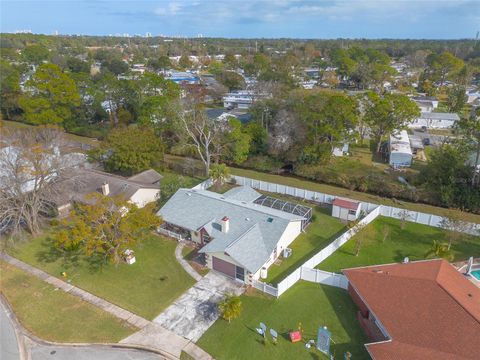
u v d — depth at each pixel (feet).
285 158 203.62
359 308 95.91
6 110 306.55
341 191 173.99
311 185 182.50
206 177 188.34
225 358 83.51
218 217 126.72
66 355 85.66
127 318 96.12
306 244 127.34
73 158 156.35
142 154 176.96
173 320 94.94
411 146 219.41
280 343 86.74
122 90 266.16
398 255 119.24
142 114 226.17
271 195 167.32
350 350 84.07
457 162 159.43
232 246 108.27
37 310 99.91
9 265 119.65
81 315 97.60
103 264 118.11
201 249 113.19
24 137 154.61
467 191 153.79
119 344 88.17
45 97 253.24
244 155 200.64
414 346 74.54
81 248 124.77
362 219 135.03
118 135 182.29
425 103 320.70
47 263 119.96
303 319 93.66
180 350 85.97
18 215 132.36
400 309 84.28
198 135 203.10
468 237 127.34
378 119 212.23
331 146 198.08
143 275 112.37
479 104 329.72
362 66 435.53
